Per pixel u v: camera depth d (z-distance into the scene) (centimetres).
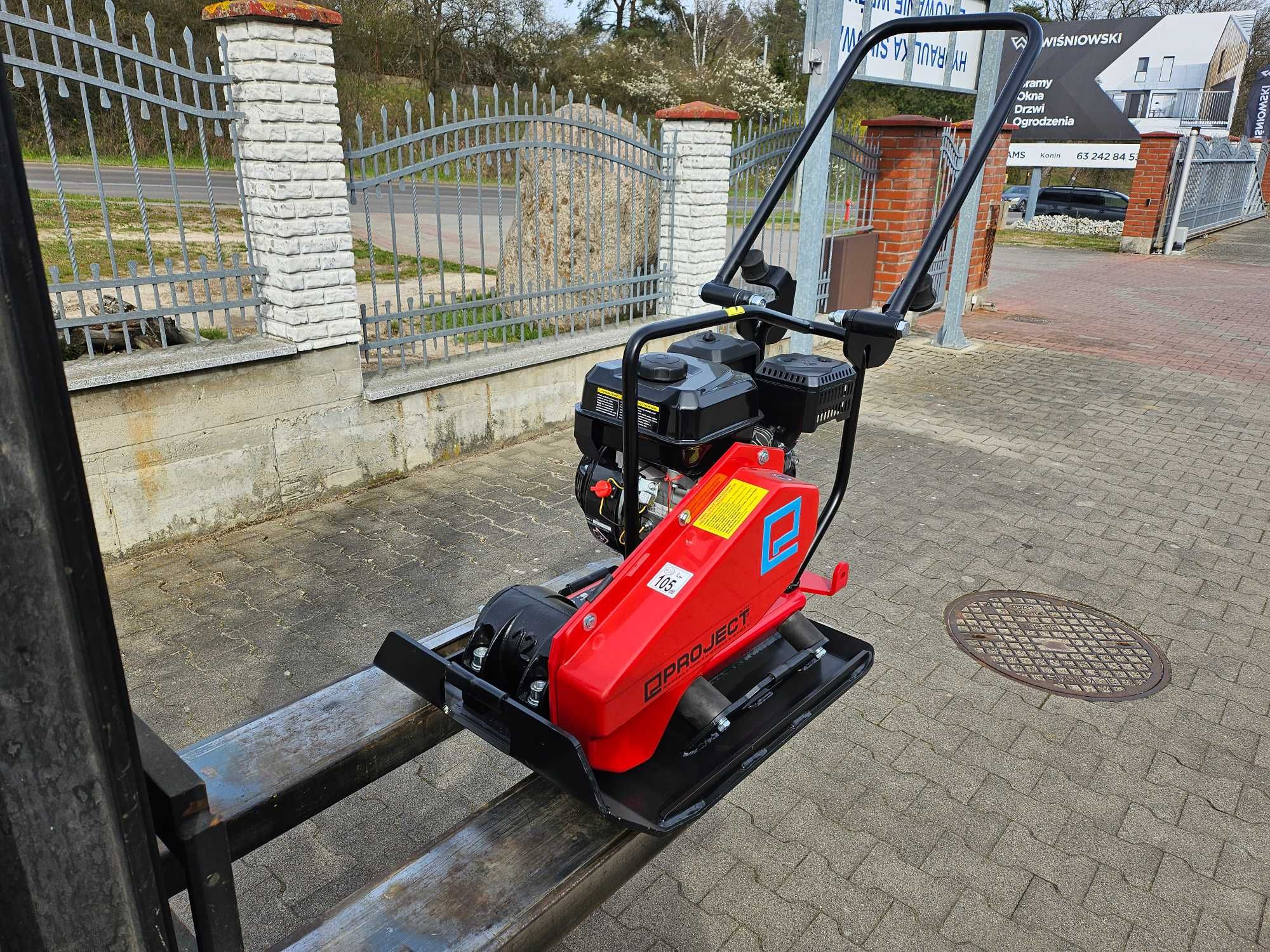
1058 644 384
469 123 529
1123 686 355
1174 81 2167
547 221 706
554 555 449
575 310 638
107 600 84
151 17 398
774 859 264
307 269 465
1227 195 2473
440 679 182
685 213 702
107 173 1725
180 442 438
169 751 118
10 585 76
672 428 209
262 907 242
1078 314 1205
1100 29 2217
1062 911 246
